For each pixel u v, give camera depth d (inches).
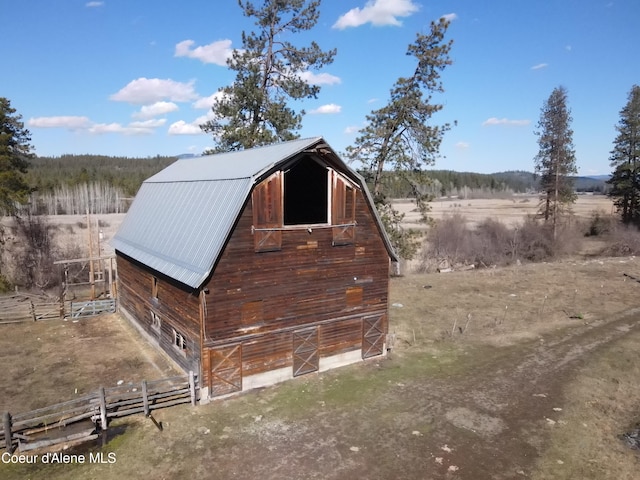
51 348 924.6
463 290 1482.5
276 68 1514.5
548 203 2460.6
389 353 932.6
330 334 834.2
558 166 2368.4
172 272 755.4
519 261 2151.8
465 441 617.9
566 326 1116.5
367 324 880.9
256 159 801.6
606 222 2623.0
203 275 675.4
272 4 1470.2
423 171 1485.0
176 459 564.7
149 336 947.3
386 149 1470.2
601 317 1185.4
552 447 606.9
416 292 1455.5
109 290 1381.6
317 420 665.0
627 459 582.2
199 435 618.5
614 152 2568.9
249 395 734.5
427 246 2336.4
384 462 567.8
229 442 603.5
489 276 1689.2
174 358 825.5
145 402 661.3
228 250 703.1
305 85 1542.8
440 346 979.3
